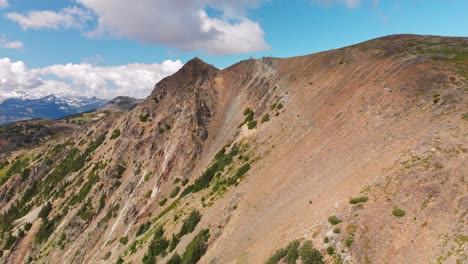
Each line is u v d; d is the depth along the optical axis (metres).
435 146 40.59
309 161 61.47
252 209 60.72
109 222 106.88
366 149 51.09
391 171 40.97
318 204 44.94
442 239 30.94
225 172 84.19
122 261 81.12
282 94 100.31
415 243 31.95
